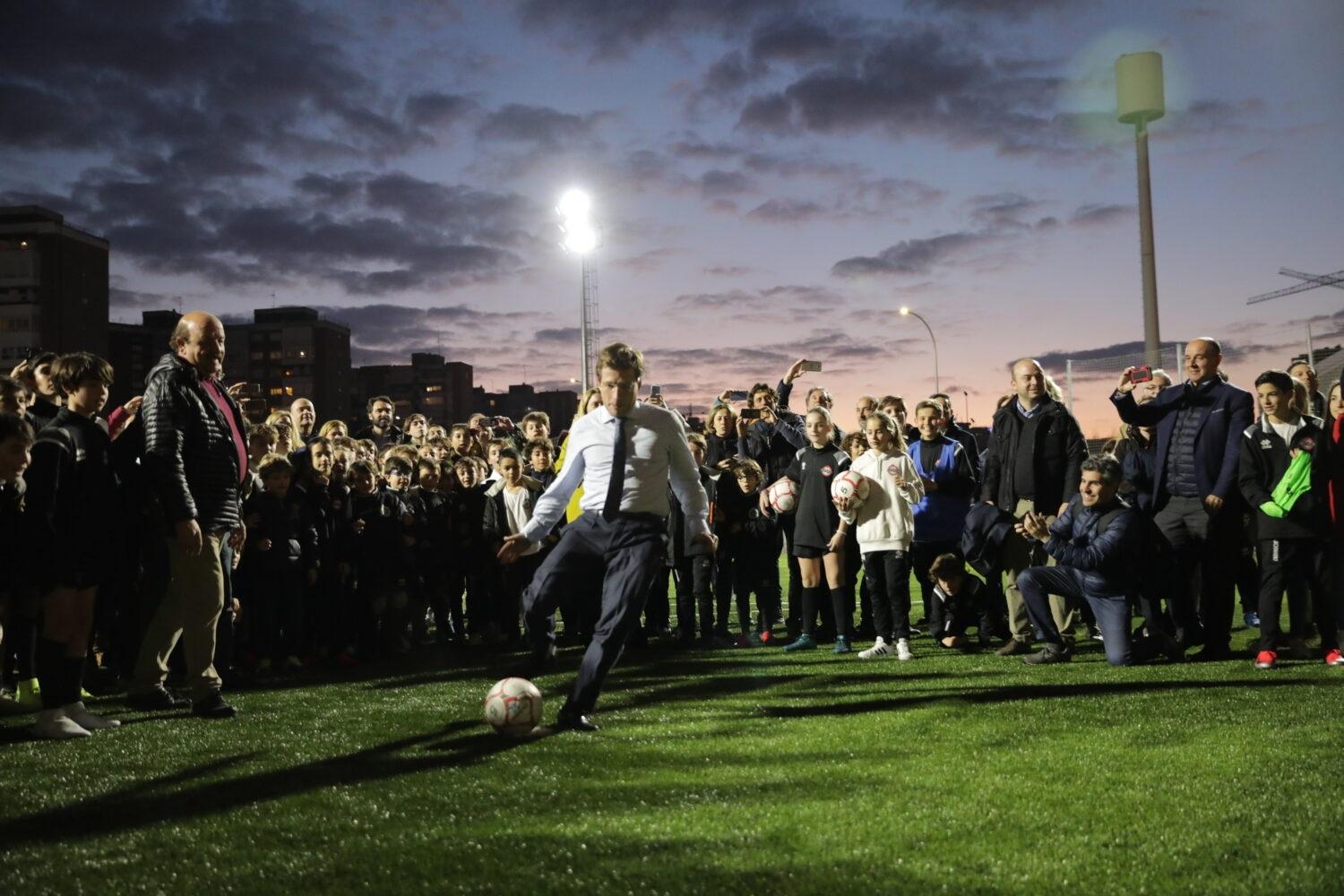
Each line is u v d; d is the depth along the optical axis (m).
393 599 8.38
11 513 5.00
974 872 2.87
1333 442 5.59
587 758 4.26
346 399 133.38
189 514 5.25
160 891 2.82
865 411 9.96
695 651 8.01
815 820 3.33
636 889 2.77
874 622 8.24
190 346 5.53
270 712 5.53
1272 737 4.41
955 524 8.43
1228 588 6.89
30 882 2.89
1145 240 27.28
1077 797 3.57
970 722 4.88
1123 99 27.62
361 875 2.90
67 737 4.89
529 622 5.03
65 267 81.19
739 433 9.89
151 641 5.81
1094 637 8.30
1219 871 2.86
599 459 4.94
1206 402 7.00
